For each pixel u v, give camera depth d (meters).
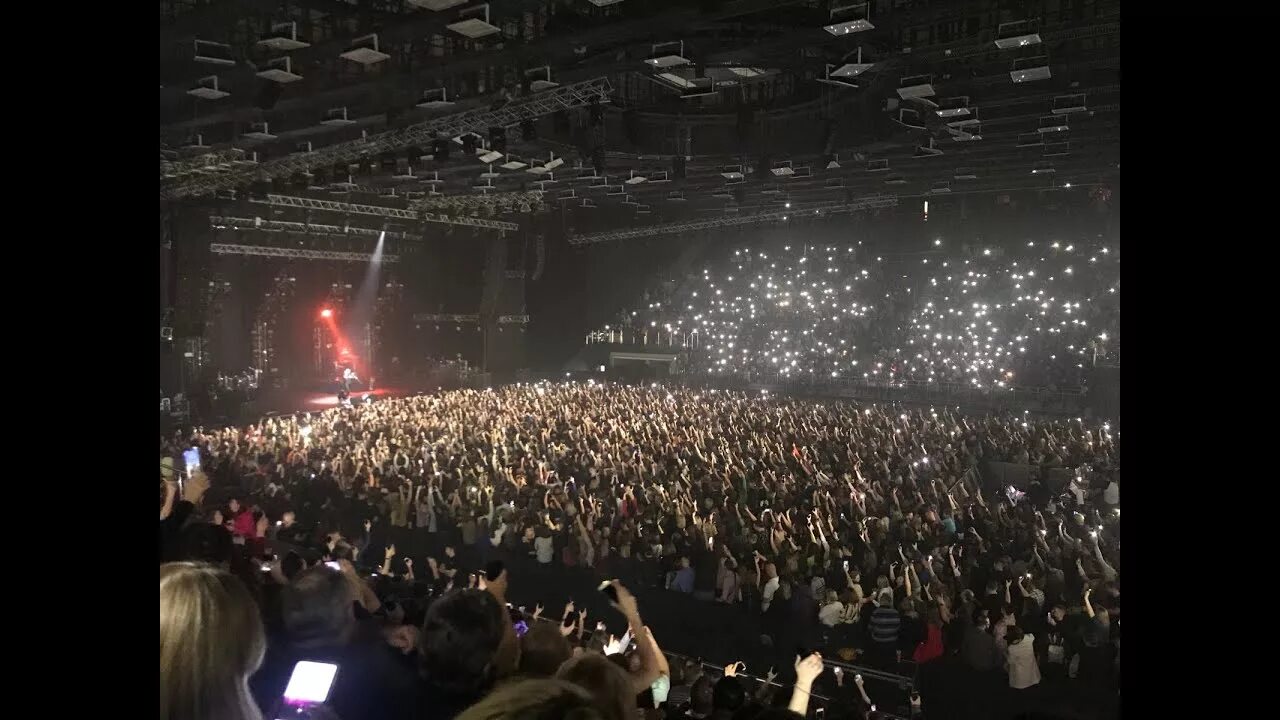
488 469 25.05
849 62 20.70
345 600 4.29
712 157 34.94
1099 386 39.16
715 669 13.53
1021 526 17.55
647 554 17.38
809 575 15.16
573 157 35.12
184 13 21.06
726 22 22.08
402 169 36.16
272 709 3.97
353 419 36.59
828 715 10.08
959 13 19.73
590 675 2.56
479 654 3.38
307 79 27.72
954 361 45.94
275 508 20.33
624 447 27.86
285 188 34.03
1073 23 19.58
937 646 13.01
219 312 46.91
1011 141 32.47
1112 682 12.43
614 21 20.36
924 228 49.16
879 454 26.20
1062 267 43.06
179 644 2.13
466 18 18.00
